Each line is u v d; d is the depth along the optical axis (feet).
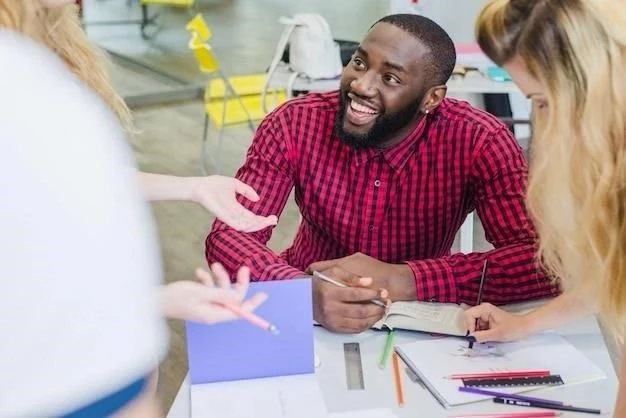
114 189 1.59
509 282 4.71
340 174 5.15
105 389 1.59
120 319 1.59
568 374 3.90
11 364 1.50
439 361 3.99
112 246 1.57
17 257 1.47
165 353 2.01
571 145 2.97
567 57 2.86
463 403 3.66
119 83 18.42
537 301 4.79
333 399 3.72
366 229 5.26
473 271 4.74
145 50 21.42
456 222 5.41
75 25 4.41
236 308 3.18
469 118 5.09
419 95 4.73
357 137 4.84
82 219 1.52
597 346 4.23
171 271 10.11
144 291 1.65
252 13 26.53
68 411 1.56
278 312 3.67
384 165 5.06
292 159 5.20
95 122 1.58
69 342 1.53
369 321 4.25
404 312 4.43
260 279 4.59
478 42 3.22
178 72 19.39
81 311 1.54
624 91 2.83
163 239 11.00
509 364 3.98
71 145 1.51
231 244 4.84
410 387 3.82
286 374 3.78
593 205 3.02
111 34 23.02
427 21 4.75
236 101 13.32
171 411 3.63
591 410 3.62
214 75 18.12
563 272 3.89
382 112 4.73
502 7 3.07
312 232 5.52
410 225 5.25
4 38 1.57
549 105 2.98
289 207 11.99
